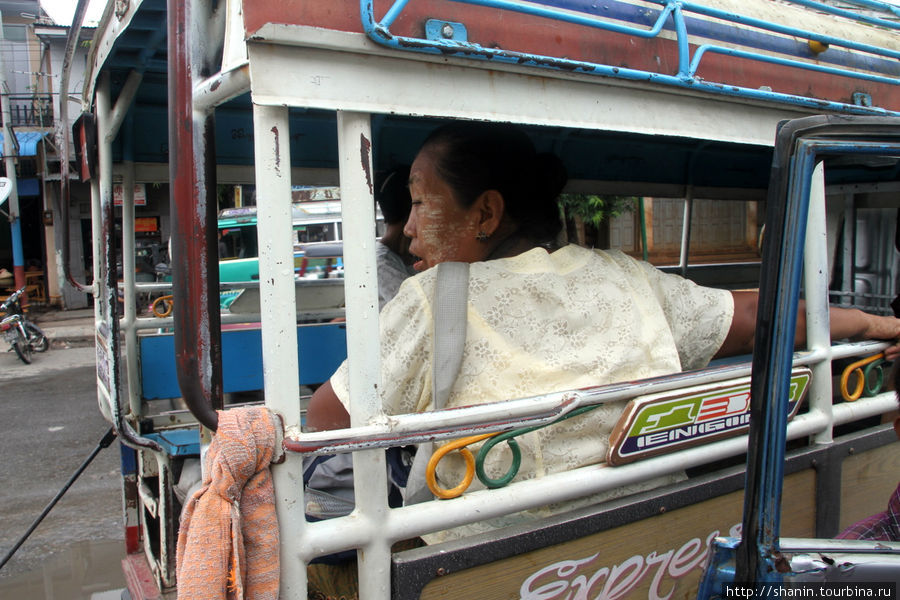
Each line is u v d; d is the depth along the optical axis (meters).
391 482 1.52
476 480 1.27
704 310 1.56
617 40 1.24
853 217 2.95
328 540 1.07
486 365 1.26
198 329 1.02
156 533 2.54
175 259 1.01
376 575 1.11
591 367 1.32
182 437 2.37
